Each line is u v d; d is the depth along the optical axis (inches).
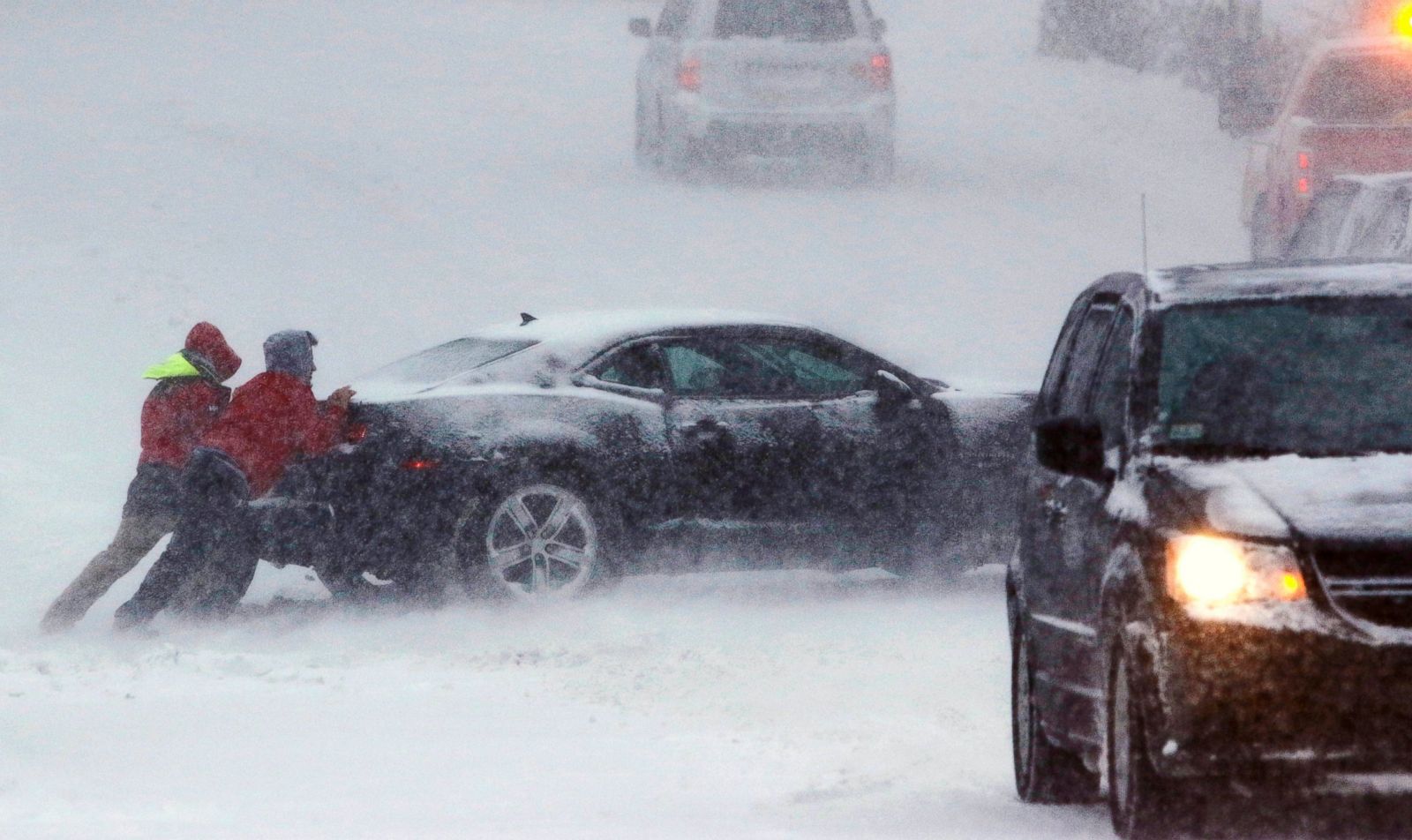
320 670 1568.7
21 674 1536.7
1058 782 1102.4
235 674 1557.6
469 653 1641.2
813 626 1764.3
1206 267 1137.4
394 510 1827.0
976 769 1222.3
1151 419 1019.9
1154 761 899.4
